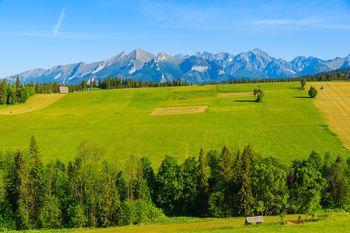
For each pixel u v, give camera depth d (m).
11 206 88.44
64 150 150.25
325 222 67.62
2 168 92.00
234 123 184.25
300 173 88.44
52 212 84.62
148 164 99.19
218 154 101.44
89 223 85.44
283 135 160.25
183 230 72.00
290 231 61.53
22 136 174.50
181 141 159.50
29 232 79.25
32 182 88.50
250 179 87.50
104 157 139.38
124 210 83.56
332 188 91.25
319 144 145.75
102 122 198.50
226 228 69.44
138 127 185.25
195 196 93.06
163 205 95.75
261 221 73.31
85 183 87.31
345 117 185.88
